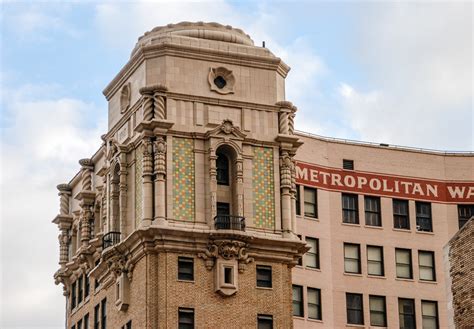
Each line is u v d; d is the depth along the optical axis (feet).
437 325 364.58
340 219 362.33
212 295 288.30
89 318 339.77
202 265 289.53
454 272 246.06
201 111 300.81
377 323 357.82
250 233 294.87
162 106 297.33
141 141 298.56
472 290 238.89
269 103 307.58
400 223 370.53
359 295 358.02
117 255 298.76
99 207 346.13
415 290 364.99
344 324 352.90
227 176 299.79
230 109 303.68
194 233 288.71
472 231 239.71
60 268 365.20
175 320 284.20
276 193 301.84
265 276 295.07
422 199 375.25
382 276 362.53
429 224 374.43
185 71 302.86
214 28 315.99
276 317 292.61
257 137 303.68
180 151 296.10
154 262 288.10
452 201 378.73
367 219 366.43
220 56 306.35
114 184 308.81
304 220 355.15
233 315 288.71
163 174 292.40
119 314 302.04
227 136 298.56
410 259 368.07
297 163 357.61
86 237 346.95
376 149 373.61
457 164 382.01
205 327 285.64
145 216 290.56
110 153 313.12
